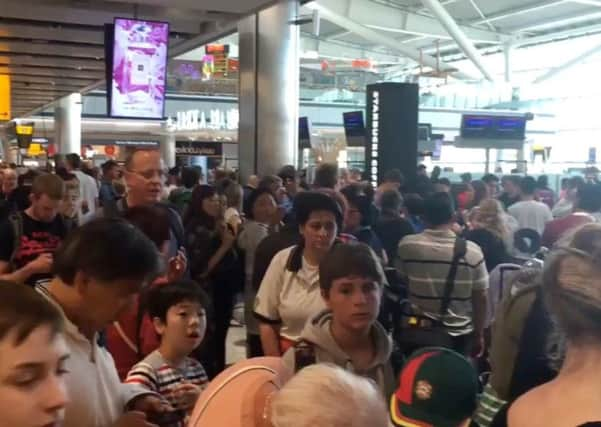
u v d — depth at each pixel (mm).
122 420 1577
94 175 11523
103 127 32781
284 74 12938
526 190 7305
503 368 2230
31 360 1092
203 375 2635
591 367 1313
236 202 6422
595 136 34781
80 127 31203
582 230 1673
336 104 36188
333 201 2943
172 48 15000
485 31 35531
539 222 6961
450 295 3631
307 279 2896
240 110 13250
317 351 1984
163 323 2529
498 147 12047
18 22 13969
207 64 34062
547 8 31469
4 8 12250
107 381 1656
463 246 3688
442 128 36844
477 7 31328
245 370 1744
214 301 4969
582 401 1285
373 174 9305
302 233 2938
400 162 9203
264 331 2977
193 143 13648
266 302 2980
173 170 10359
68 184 5074
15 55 17781
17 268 3477
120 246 1557
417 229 5816
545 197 9609
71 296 1557
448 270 3641
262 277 3619
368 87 9312
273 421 1194
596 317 1305
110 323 1617
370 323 2045
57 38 15445
